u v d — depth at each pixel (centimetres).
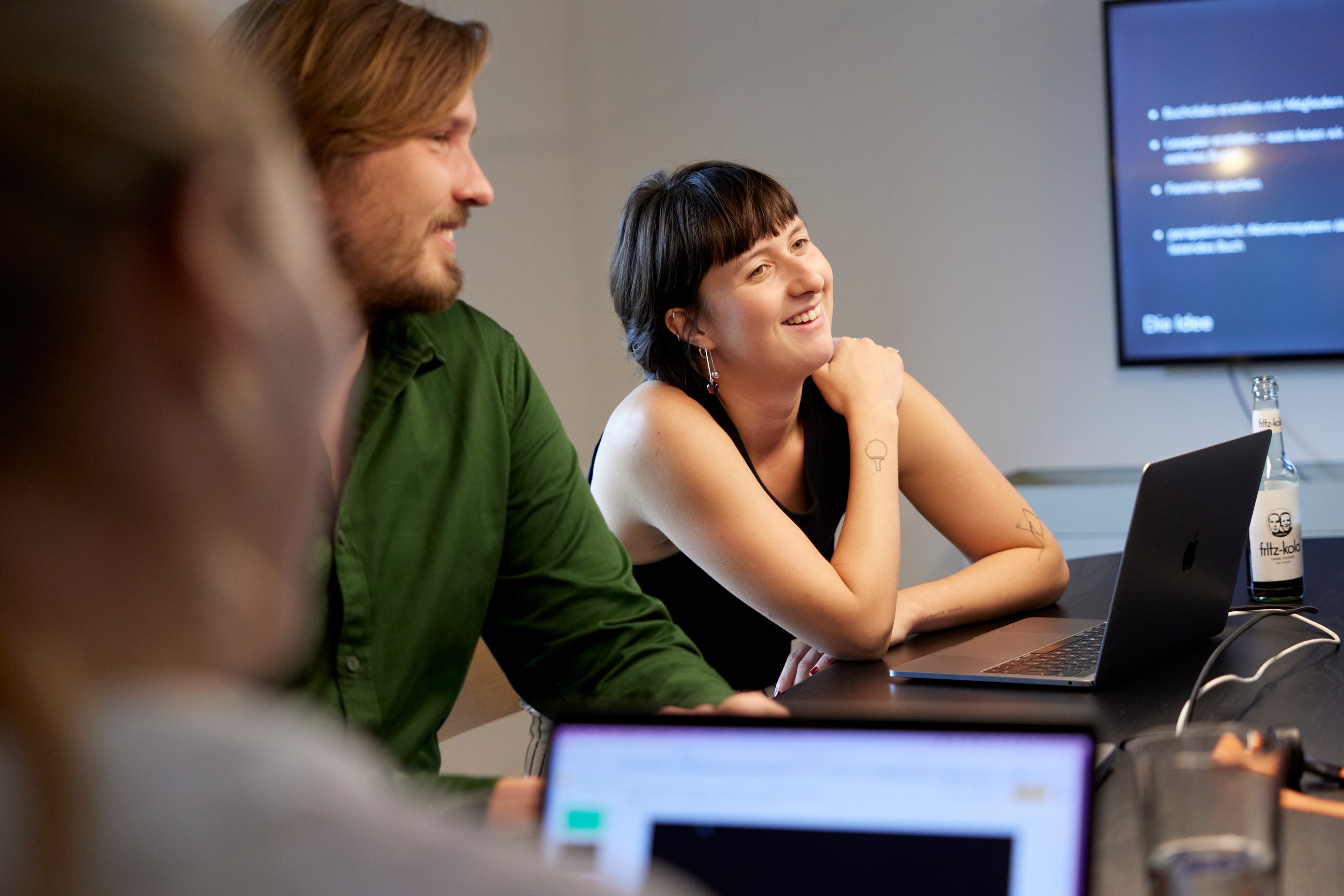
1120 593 120
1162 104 352
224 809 26
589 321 405
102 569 27
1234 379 357
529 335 380
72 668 26
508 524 125
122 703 27
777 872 62
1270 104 345
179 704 28
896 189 380
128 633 27
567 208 400
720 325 177
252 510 29
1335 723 108
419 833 28
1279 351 350
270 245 28
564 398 397
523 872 28
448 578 115
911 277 380
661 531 178
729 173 176
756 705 107
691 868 64
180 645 28
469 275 354
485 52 98
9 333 25
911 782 63
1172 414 362
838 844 62
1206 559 134
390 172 95
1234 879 63
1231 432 358
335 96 91
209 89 27
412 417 114
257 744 28
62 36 26
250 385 28
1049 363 371
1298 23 341
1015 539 186
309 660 104
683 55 395
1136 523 117
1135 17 351
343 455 109
